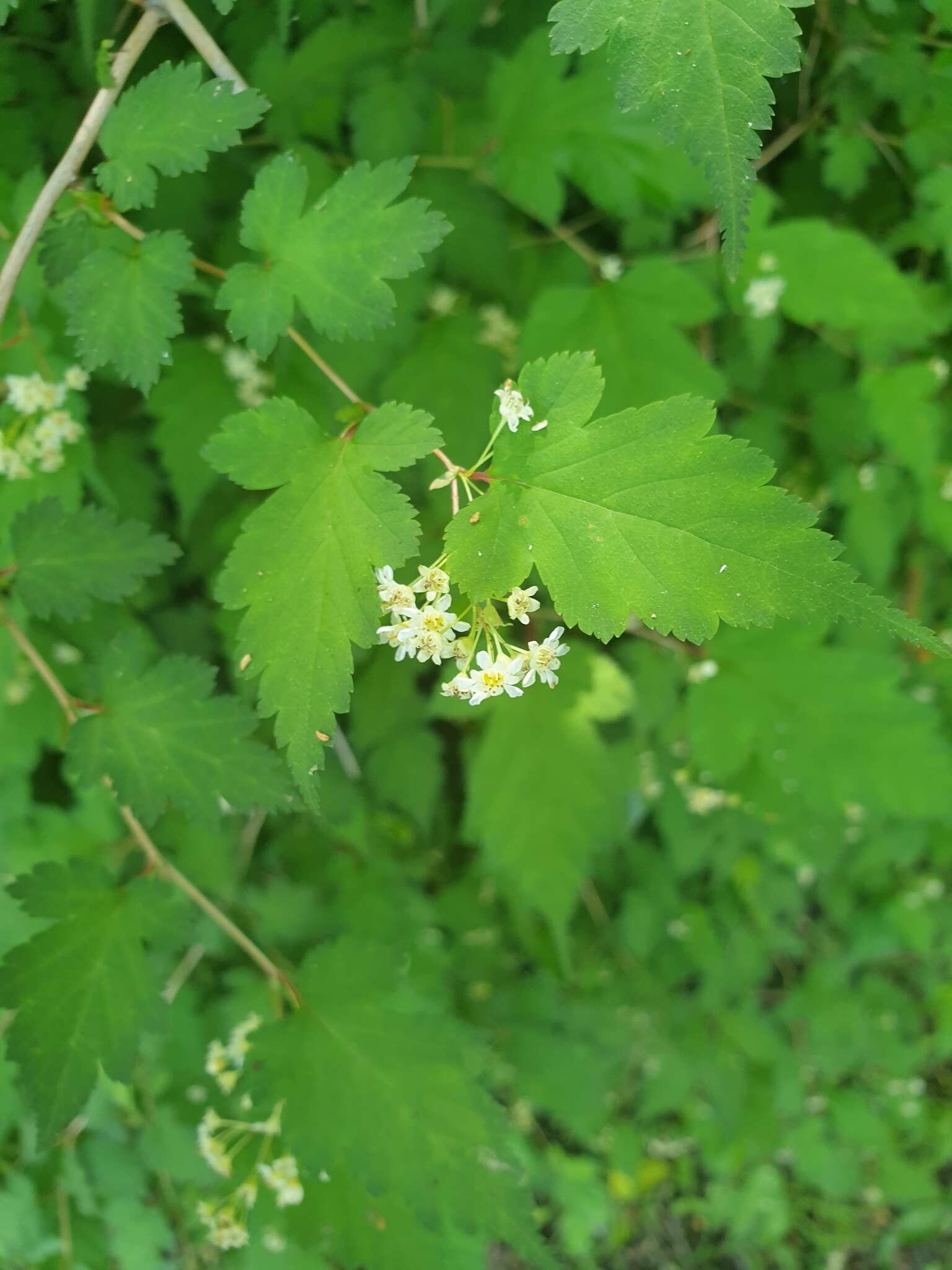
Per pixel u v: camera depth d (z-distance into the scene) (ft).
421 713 0.82
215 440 0.41
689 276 0.63
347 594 0.40
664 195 0.63
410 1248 0.50
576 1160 1.17
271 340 0.44
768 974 1.20
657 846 1.09
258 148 0.63
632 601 0.38
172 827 0.78
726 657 0.78
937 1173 1.32
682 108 0.36
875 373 0.73
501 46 0.64
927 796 0.75
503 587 0.39
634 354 0.63
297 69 0.60
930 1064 1.29
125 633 0.51
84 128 0.45
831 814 0.81
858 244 0.67
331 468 0.41
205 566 0.72
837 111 0.65
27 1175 0.79
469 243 0.66
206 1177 0.81
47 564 0.51
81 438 0.59
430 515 0.67
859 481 0.79
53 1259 0.78
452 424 0.65
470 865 1.03
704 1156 1.20
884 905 1.17
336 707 0.39
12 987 0.47
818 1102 1.24
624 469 0.38
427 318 0.67
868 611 0.36
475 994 1.07
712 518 0.37
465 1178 0.48
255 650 0.40
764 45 0.36
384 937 0.91
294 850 0.92
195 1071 0.83
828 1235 1.26
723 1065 1.15
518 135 0.64
